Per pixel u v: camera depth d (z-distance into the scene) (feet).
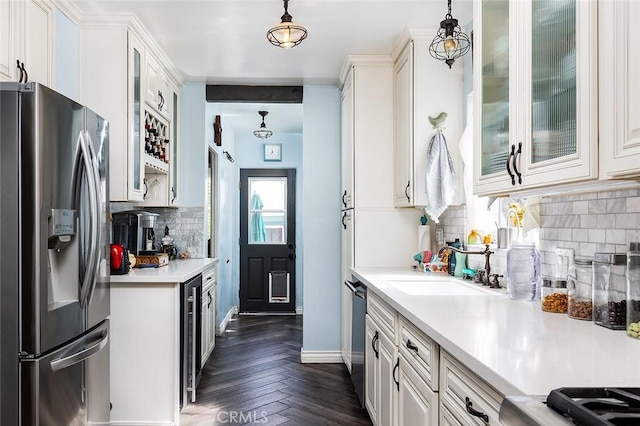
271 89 14.24
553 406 2.64
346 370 13.03
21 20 7.42
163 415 9.45
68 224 6.47
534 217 6.82
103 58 9.53
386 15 9.23
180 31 10.12
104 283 7.73
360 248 11.63
